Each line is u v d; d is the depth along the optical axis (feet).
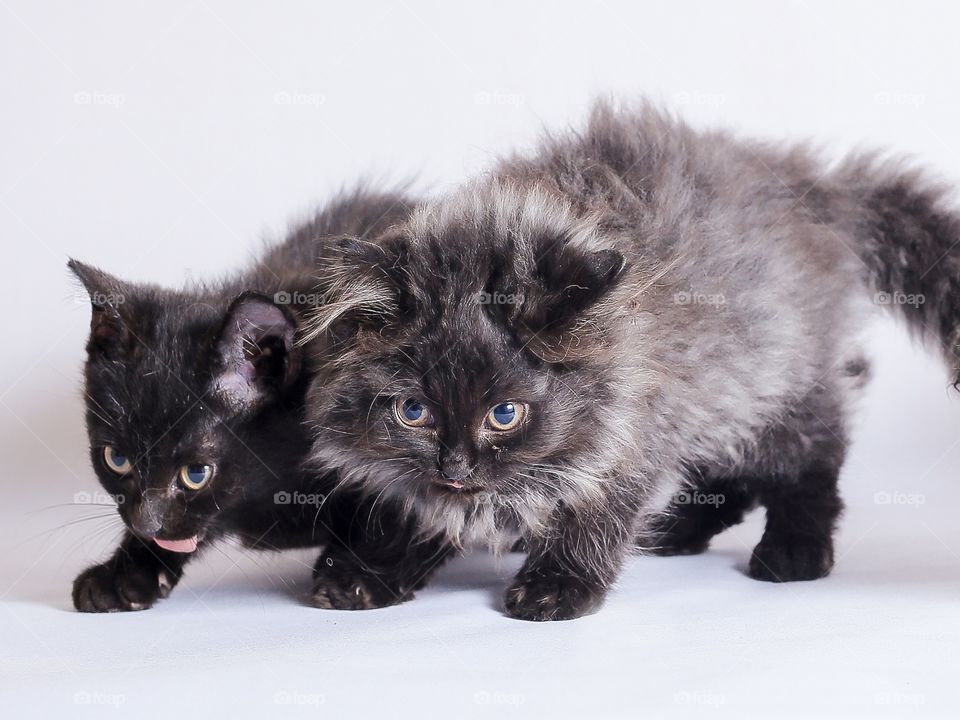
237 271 1.95
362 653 1.48
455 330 1.56
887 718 1.32
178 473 1.65
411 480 1.65
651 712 1.33
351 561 1.69
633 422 1.61
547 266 1.56
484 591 1.74
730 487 1.94
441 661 1.46
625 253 1.62
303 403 1.69
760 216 1.82
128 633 1.57
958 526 2.09
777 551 1.80
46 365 2.25
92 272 1.72
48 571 1.89
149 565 1.70
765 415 1.80
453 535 1.66
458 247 1.58
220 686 1.39
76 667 1.45
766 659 1.45
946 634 1.53
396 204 1.94
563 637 1.53
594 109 2.01
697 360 1.67
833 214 1.92
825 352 1.85
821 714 1.33
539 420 1.58
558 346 1.56
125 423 1.65
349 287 1.59
